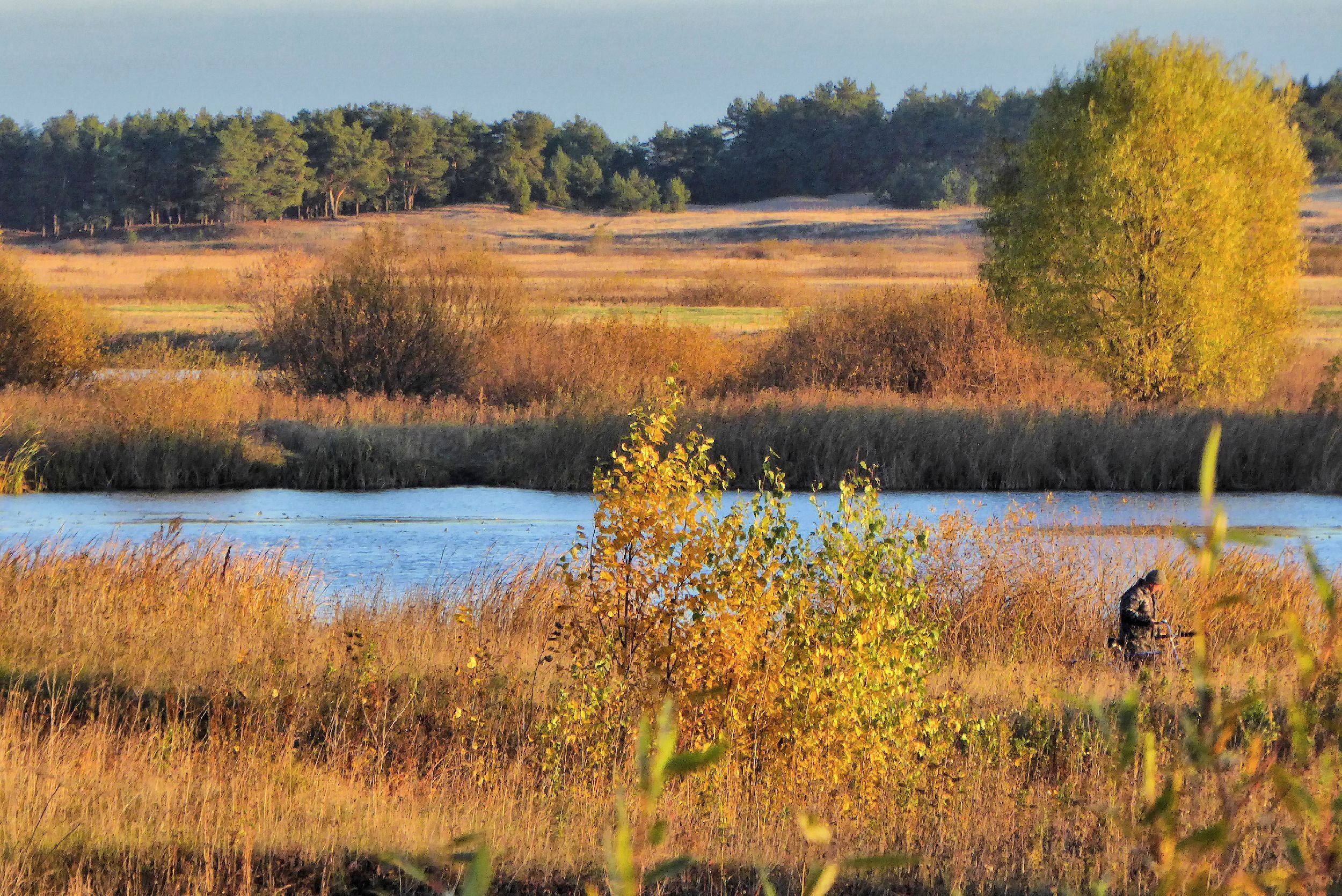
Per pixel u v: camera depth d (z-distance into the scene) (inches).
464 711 1518.2
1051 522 3489.2
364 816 1172.5
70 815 1098.7
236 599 2133.4
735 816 1190.9
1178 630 1819.6
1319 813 243.4
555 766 1336.1
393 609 2144.4
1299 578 2107.5
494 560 2987.2
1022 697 1684.3
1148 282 5162.4
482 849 208.2
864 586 1353.3
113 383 4589.1
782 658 1342.3
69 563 2239.2
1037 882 1042.7
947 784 1293.1
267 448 4347.9
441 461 4426.7
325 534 3363.7
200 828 1095.6
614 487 1449.3
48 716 1445.6
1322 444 4451.3
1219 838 247.3
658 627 1390.3
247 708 1512.1
